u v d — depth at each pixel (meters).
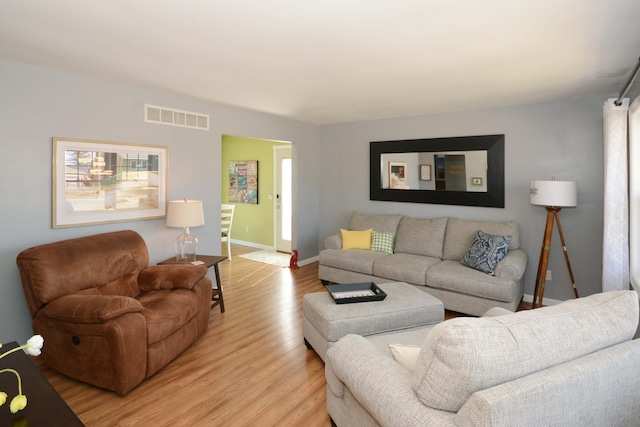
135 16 2.01
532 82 3.29
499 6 1.87
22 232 2.90
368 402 1.49
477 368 1.15
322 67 2.88
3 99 2.76
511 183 4.28
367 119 5.33
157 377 2.58
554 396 1.15
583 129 3.83
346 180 5.72
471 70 2.94
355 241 4.90
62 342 2.41
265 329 3.42
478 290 3.52
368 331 2.61
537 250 4.14
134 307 2.39
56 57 2.70
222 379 2.56
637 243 3.02
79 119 3.18
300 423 2.10
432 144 4.81
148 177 3.72
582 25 2.10
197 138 4.16
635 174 3.01
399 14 1.97
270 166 7.03
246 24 2.10
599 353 1.29
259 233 7.35
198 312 3.07
